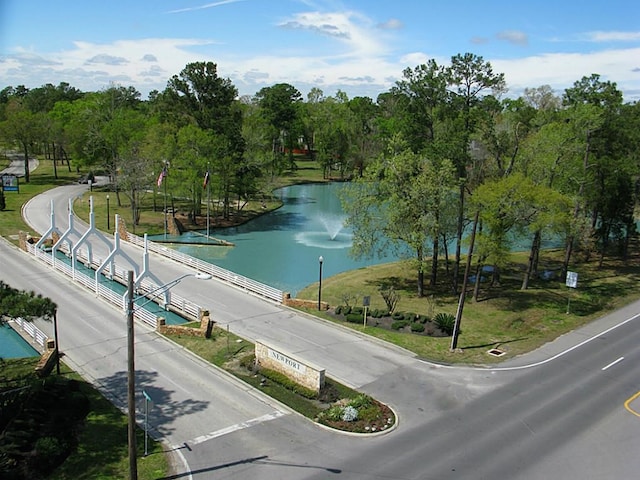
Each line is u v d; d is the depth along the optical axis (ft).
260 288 140.46
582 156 163.73
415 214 141.49
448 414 83.15
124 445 72.33
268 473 67.41
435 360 102.83
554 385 93.81
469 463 70.49
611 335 118.42
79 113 323.57
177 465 68.54
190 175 220.43
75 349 103.96
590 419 82.64
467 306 136.77
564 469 69.82
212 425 78.54
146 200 272.92
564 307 136.77
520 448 74.33
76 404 79.71
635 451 74.64
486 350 108.47
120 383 90.84
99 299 133.90
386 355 104.68
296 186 372.38
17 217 223.71
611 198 176.45
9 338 114.01
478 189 135.54
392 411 83.35
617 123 157.48
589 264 186.91
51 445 67.51
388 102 471.62
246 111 429.38
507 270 173.99
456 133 138.00
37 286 142.00
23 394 79.10
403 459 71.05
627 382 95.45
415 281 158.92
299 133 452.35
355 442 75.00
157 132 234.99
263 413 82.43
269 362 96.02
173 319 126.72
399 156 141.59
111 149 272.10
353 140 397.80
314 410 83.46
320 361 100.94
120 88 327.67
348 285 155.02
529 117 178.60
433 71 140.56
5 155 401.49
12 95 612.70
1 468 62.95
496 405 86.28
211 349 105.40
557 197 131.13
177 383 91.40
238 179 246.88
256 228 240.12
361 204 144.87
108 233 209.67
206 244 206.39
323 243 214.69
